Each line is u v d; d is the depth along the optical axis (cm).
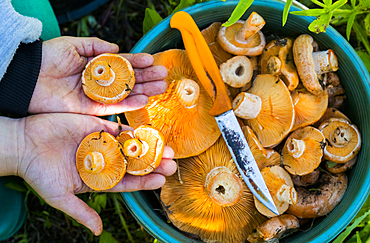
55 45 57
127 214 73
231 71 59
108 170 55
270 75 59
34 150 56
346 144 58
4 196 66
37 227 73
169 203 59
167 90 60
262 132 59
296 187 60
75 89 59
